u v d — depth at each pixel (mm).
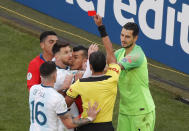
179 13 34469
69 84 20375
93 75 19391
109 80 19250
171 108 31469
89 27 41094
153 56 37312
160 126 29141
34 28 41344
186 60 35156
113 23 39062
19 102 30766
